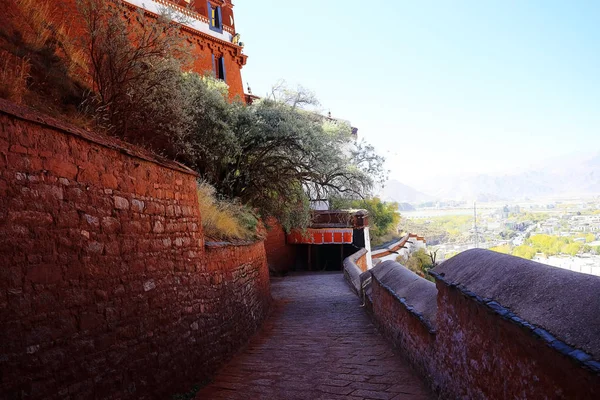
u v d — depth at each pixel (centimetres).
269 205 1697
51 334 384
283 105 1480
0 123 358
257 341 947
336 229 2941
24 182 376
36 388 359
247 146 1422
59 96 739
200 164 1330
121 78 771
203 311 723
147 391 519
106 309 466
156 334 561
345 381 627
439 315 513
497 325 357
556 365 272
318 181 1567
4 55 643
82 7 747
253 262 1134
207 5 2228
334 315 1235
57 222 409
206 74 1540
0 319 335
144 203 575
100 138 496
